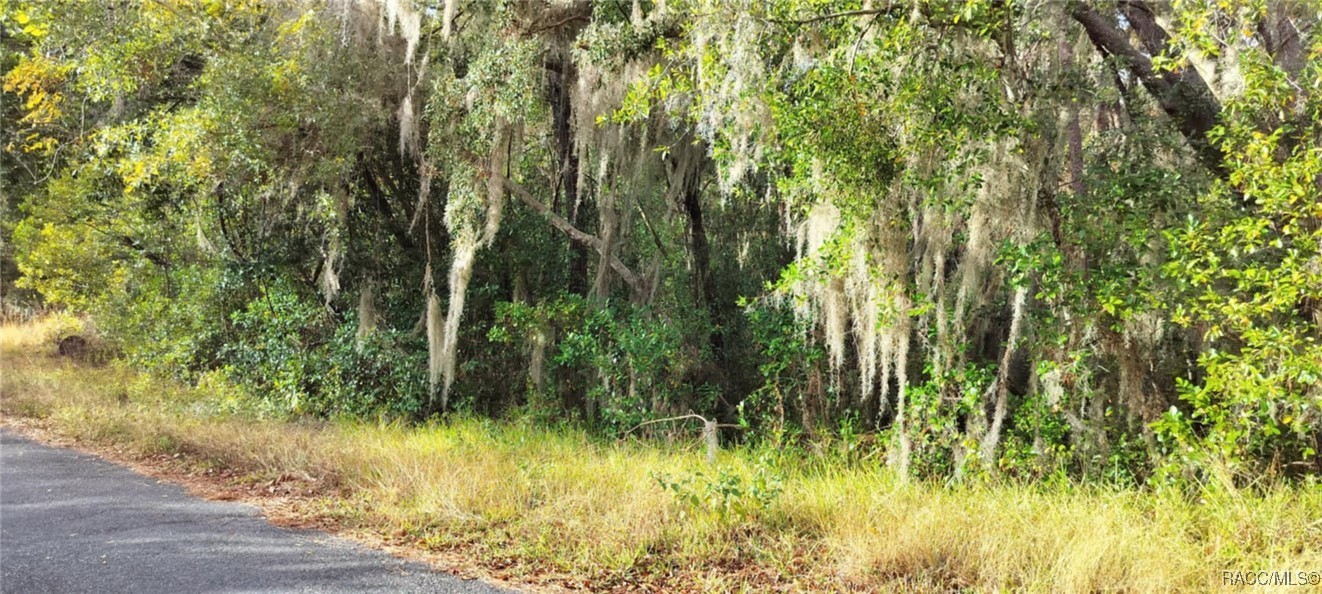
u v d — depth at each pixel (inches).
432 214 559.8
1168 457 279.1
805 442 411.8
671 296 534.6
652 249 578.2
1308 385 246.4
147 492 307.3
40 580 206.4
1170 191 296.0
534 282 554.3
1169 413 258.1
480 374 537.6
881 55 293.6
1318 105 242.7
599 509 271.4
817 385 418.3
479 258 530.3
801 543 244.1
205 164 471.2
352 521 267.9
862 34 291.7
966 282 322.0
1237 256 255.9
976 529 235.9
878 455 365.4
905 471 313.7
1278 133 233.9
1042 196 318.7
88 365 687.7
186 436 390.0
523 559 230.4
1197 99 319.9
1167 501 252.2
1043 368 295.9
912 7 283.7
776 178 368.8
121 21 490.6
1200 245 249.4
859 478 321.1
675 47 402.9
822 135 296.4
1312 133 260.8
